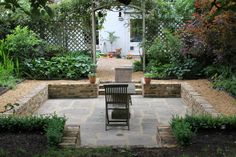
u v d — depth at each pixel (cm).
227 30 714
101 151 390
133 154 378
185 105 810
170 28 1111
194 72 970
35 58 1022
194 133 431
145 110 765
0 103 675
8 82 855
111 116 664
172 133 448
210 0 746
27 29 1048
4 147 400
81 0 1095
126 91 609
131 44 1619
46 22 1116
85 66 1005
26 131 462
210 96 729
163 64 1047
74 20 1137
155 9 1105
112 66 1253
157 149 400
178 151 387
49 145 406
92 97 902
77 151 386
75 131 468
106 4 1070
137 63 1155
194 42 893
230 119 463
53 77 990
